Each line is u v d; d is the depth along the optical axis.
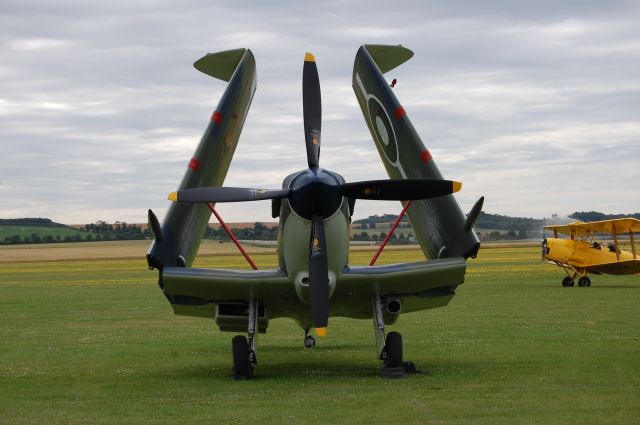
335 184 9.56
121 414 7.61
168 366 11.45
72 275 48.88
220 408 7.82
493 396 8.20
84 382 9.85
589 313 18.83
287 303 10.46
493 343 13.31
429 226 11.03
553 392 8.40
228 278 9.73
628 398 8.01
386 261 56.53
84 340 15.23
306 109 10.21
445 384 9.06
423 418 7.13
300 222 9.55
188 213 10.56
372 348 13.71
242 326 10.80
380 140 12.06
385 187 9.55
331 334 16.31
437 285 10.32
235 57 12.28
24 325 18.48
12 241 164.12
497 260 59.81
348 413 7.42
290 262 9.66
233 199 9.59
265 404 7.98
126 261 78.94
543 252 31.39
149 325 18.45
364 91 12.09
